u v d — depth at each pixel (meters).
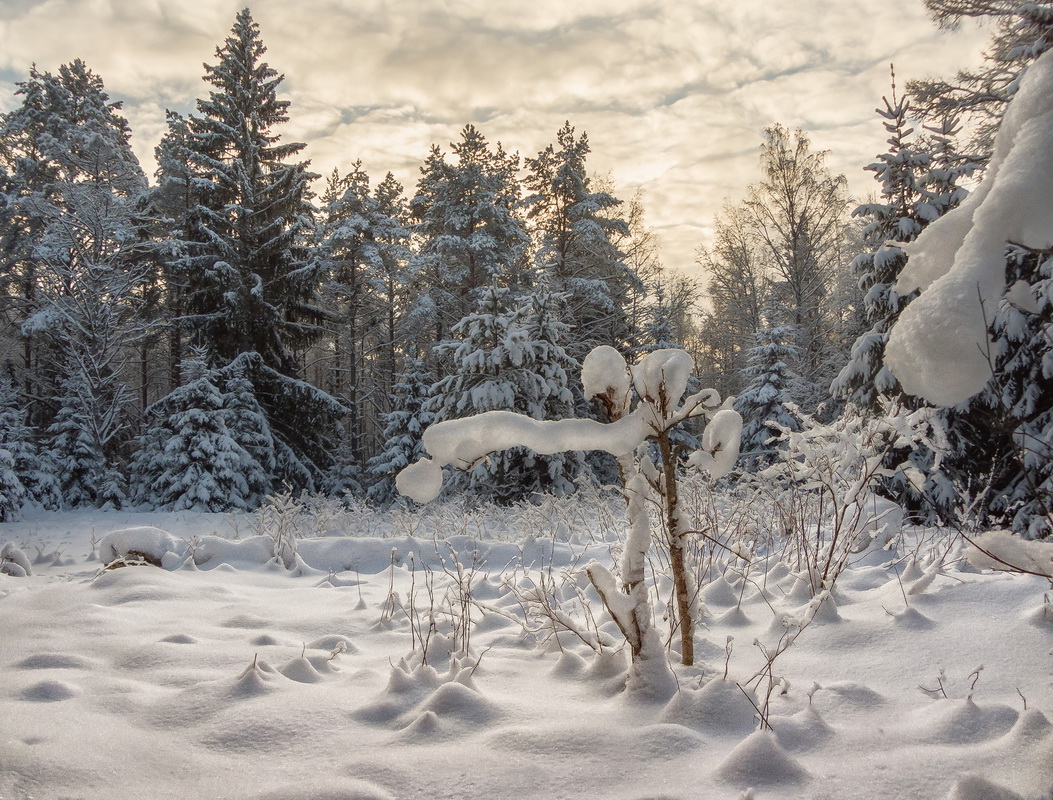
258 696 2.52
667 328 24.84
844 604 3.65
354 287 26.73
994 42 13.12
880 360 10.96
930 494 8.15
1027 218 1.56
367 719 2.39
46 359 25.19
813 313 27.48
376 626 3.80
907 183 11.62
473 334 13.77
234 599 4.50
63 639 3.30
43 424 27.22
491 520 8.92
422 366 21.16
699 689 2.46
